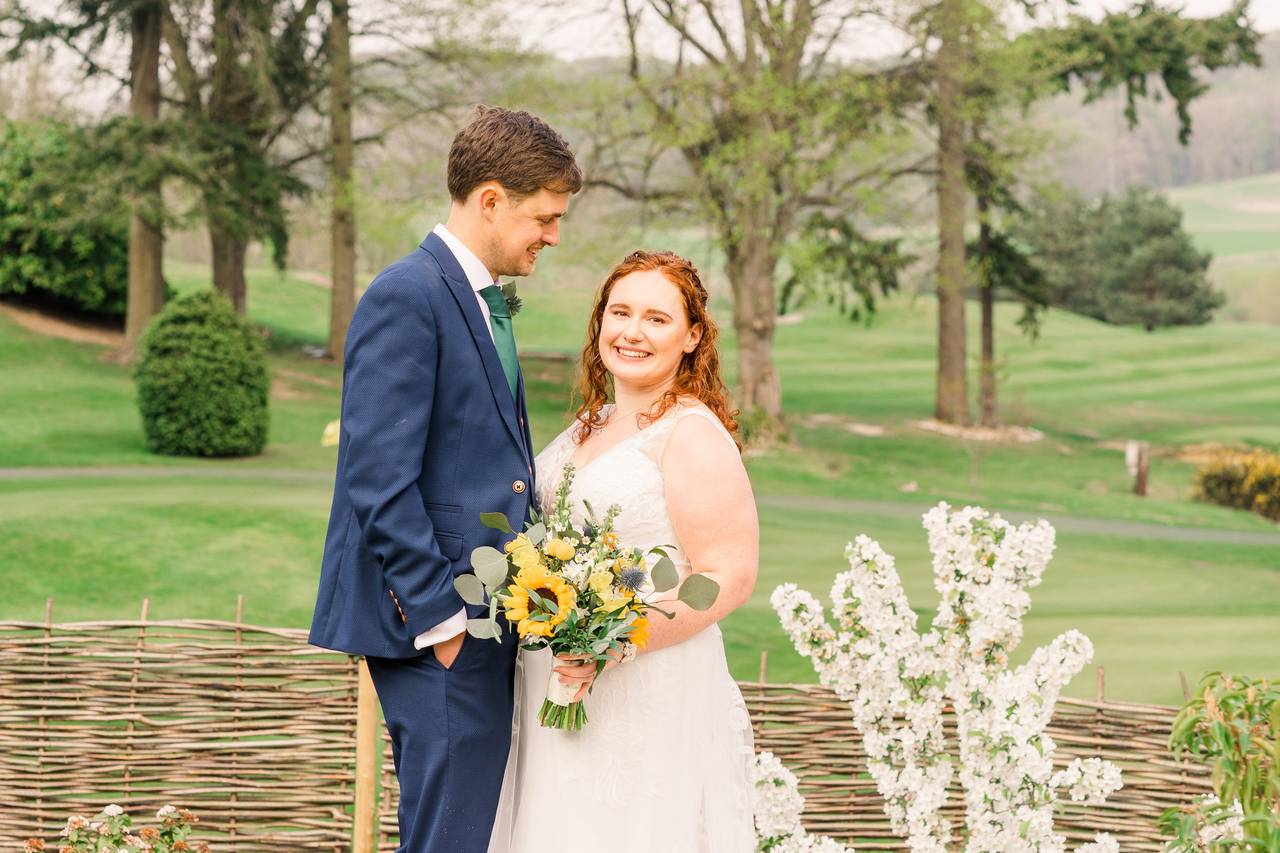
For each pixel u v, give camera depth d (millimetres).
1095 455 25031
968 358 38812
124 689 3793
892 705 3381
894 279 25641
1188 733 3254
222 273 28859
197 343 17328
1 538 9906
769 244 22547
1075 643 3279
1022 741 3189
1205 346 42656
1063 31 24406
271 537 10742
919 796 3322
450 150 2814
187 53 25594
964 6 20922
